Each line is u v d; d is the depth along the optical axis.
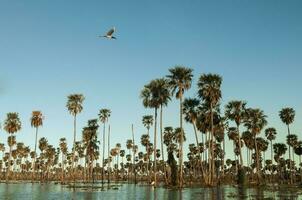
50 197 51.75
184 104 87.56
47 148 163.38
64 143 160.25
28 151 177.88
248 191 63.88
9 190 69.62
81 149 165.00
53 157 180.75
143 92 82.00
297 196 52.06
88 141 120.75
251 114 97.50
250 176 134.00
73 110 103.12
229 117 89.88
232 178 139.12
